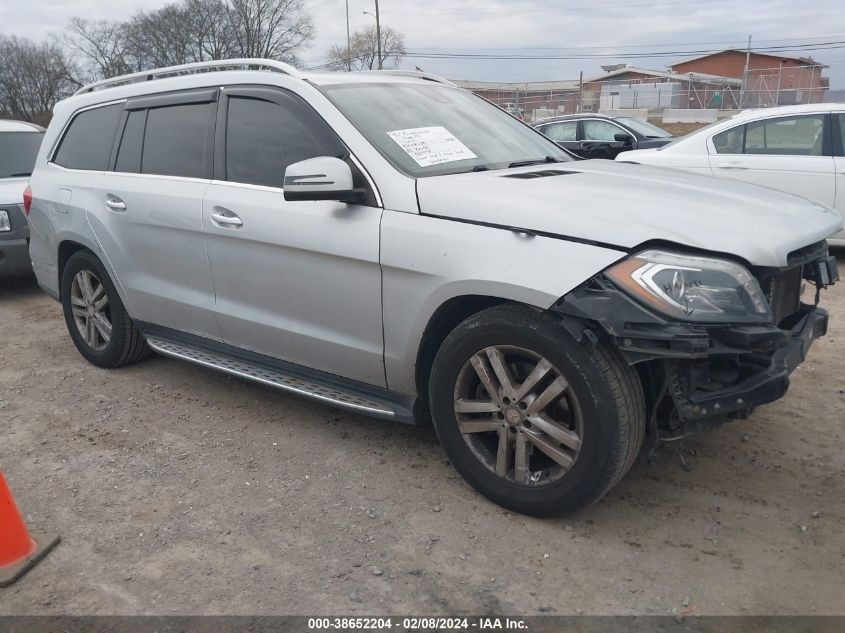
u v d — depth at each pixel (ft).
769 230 9.47
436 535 9.94
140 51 183.52
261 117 12.59
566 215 9.32
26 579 9.31
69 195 16.03
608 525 10.05
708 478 11.16
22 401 15.07
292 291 11.96
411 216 10.43
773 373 9.03
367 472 11.69
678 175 12.07
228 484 11.45
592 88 159.84
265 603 8.73
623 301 8.63
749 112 25.91
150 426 13.66
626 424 9.08
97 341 16.72
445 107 13.38
